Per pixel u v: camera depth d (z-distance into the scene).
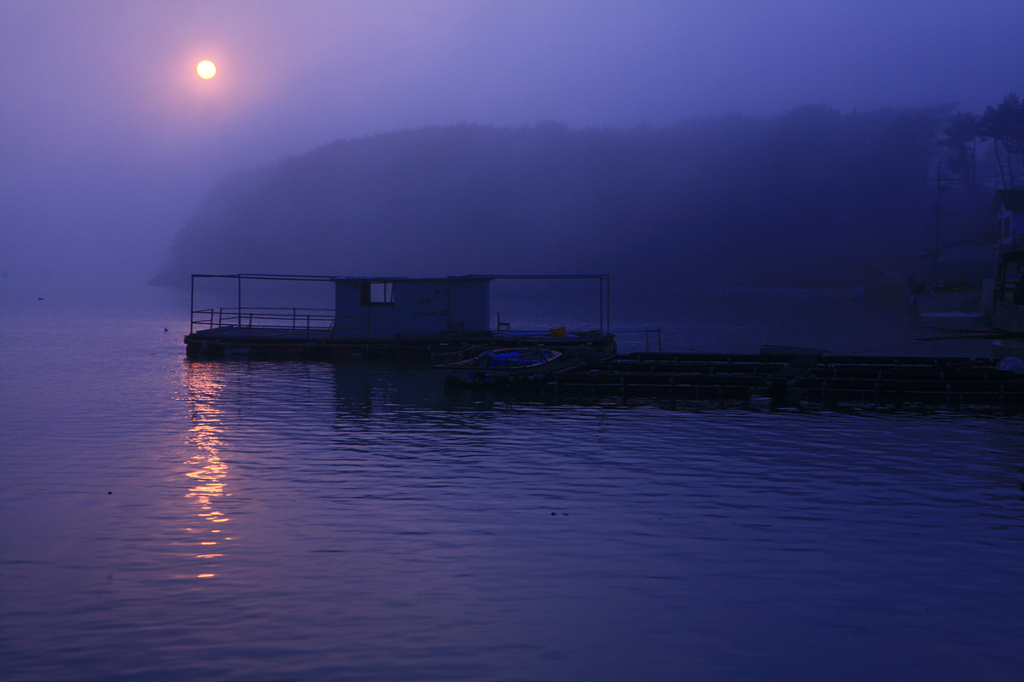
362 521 17.81
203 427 28.48
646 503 19.25
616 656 11.71
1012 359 37.31
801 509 18.80
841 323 85.12
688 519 18.00
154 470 22.41
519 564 15.23
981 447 25.36
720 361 41.84
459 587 14.14
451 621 12.80
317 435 27.14
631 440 26.42
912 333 70.00
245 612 13.12
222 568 15.02
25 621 12.80
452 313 47.72
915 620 12.87
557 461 23.52
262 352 48.69
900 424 29.12
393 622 12.76
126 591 13.95
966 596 13.80
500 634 12.37
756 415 30.91
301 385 38.34
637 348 59.09
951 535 16.92
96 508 18.78
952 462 23.39
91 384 39.06
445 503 19.19
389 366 44.94
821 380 34.81
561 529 17.27
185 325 88.69
